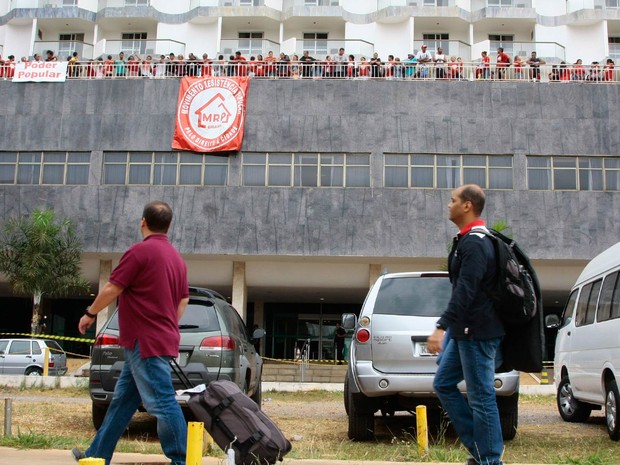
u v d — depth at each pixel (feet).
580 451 27.09
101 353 30.12
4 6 125.80
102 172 89.30
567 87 88.94
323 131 88.99
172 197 88.17
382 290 28.71
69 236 85.61
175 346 16.17
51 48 115.03
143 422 35.22
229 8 120.78
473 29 124.26
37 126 90.27
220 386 17.51
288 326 118.62
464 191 16.76
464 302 15.65
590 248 85.92
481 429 15.72
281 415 41.68
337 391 63.26
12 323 119.55
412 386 27.09
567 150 87.76
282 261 91.61
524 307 15.85
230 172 88.48
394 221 86.99
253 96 89.81
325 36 125.18
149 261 16.07
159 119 89.66
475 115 88.69
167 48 119.75
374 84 89.66
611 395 30.45
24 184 89.30
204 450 23.43
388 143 88.58
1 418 34.76
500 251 15.98
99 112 90.17
